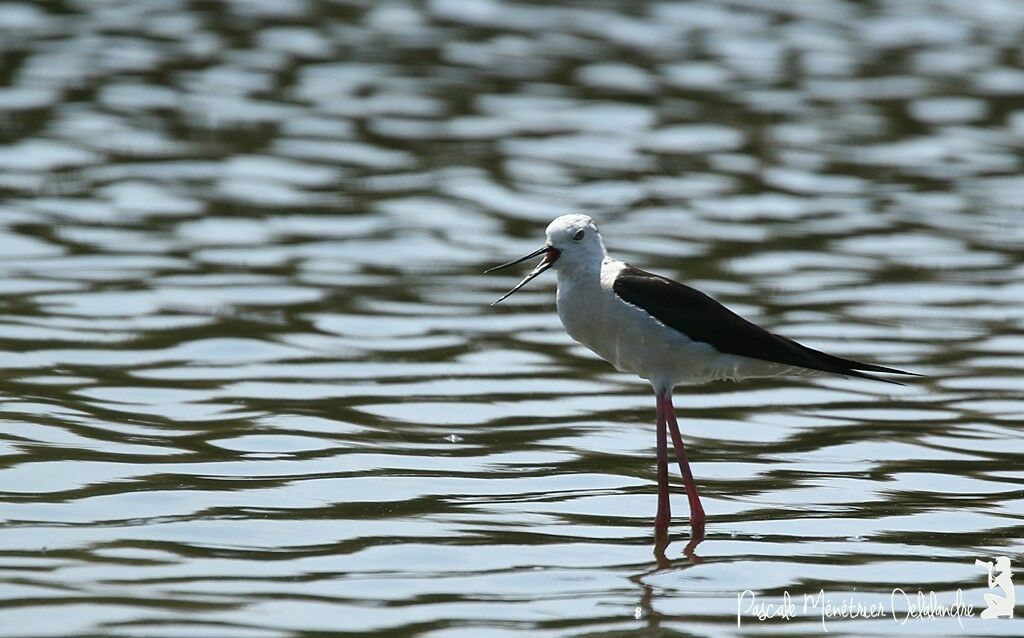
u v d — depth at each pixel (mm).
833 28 29141
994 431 12180
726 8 30062
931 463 11422
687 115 23719
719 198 19984
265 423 11922
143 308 15062
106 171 20094
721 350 10258
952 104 24766
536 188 20172
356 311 15367
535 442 11812
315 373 13367
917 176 21203
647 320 10258
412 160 21141
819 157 21953
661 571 9172
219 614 8297
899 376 13711
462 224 18656
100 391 12531
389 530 9758
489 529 9859
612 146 22156
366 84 24500
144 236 17719
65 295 15359
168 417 11977
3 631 7961
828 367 10297
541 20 28656
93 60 25062
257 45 26297
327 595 8625
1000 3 31438
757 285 16516
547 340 14766
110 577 8758
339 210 19016
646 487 10867
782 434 12195
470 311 15617
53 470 10602
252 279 16281
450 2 29578
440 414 12422
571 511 10281
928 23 29828
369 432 11859
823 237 18469
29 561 8945
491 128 22688
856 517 10234
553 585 8906
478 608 8508
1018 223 19188
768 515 10297
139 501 10086
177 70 24734
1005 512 10328
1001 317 15555
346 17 28250
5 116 22188
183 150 21141
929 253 17922
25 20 27125
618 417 12547
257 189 19750
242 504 10125
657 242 18047
